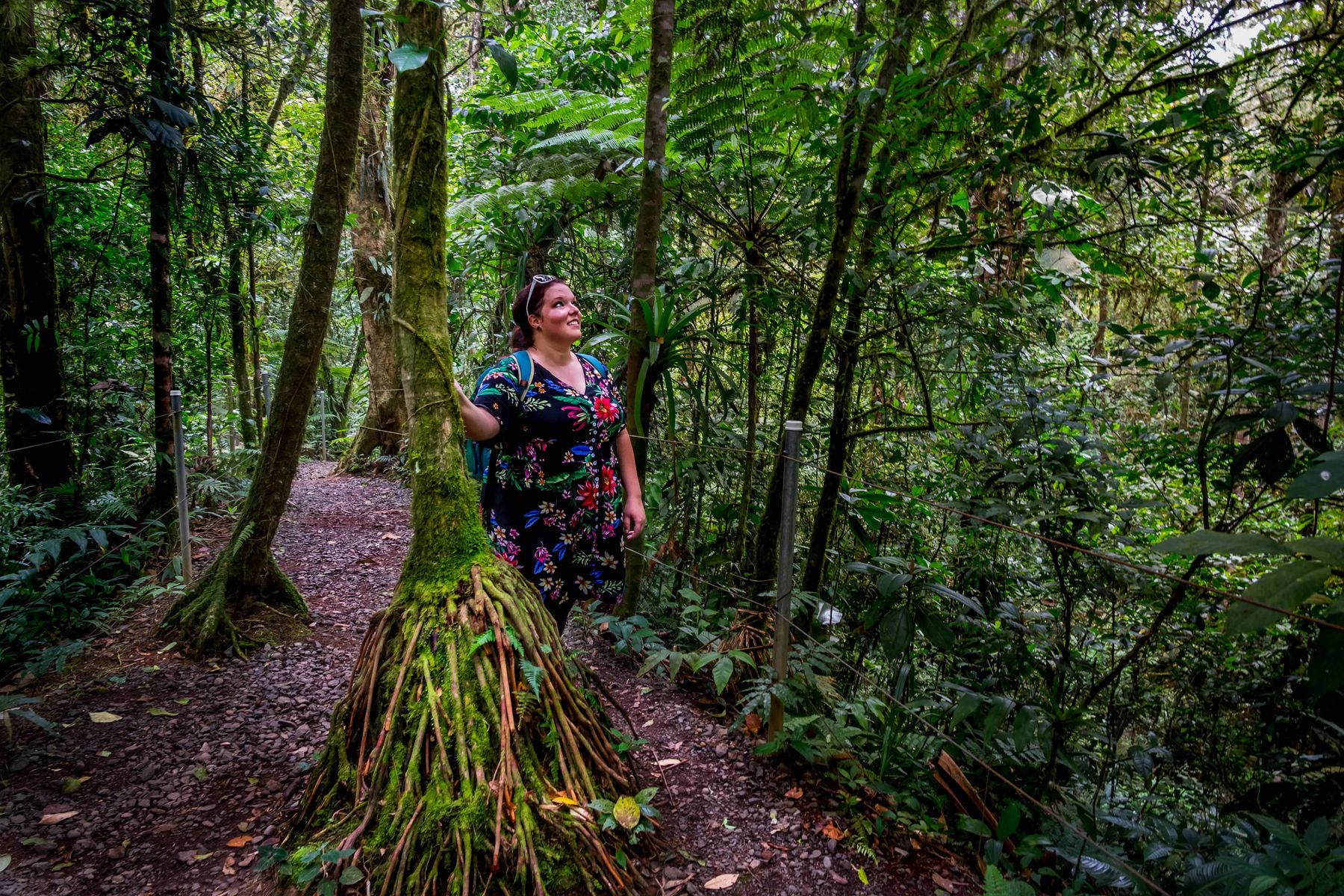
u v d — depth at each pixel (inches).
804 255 139.1
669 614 140.5
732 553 144.0
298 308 137.2
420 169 83.3
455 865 65.1
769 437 163.6
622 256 186.5
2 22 147.8
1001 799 92.0
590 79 198.8
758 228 149.8
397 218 84.1
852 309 123.3
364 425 325.7
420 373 82.3
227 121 185.8
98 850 76.7
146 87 153.7
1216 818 99.0
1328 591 54.4
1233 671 110.9
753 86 130.7
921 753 97.7
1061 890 80.8
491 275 249.3
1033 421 104.7
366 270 311.1
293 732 102.5
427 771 70.2
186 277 210.5
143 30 150.3
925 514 143.3
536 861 65.3
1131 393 150.0
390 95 297.6
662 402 165.9
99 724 103.0
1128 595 116.7
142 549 163.5
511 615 77.5
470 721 71.0
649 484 158.9
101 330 190.5
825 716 102.4
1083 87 110.3
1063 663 98.1
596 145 164.9
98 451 185.6
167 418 170.2
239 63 198.7
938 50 115.4
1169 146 113.1
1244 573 133.4
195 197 184.4
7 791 86.4
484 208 175.9
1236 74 97.5
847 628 122.9
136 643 129.7
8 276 157.2
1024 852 79.2
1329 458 47.8
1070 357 157.0
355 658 129.7
